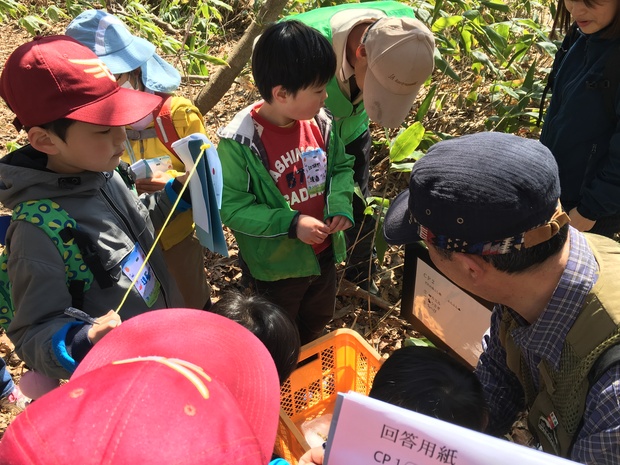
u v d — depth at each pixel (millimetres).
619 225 2217
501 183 920
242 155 1966
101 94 1389
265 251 2113
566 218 966
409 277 1895
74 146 1391
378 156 3510
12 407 2330
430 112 3721
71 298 1458
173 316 945
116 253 1510
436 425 841
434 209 976
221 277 3049
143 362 752
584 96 1997
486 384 1439
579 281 1010
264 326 1411
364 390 1998
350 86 2357
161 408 672
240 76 4082
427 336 1994
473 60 3465
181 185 1753
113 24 1971
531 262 986
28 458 621
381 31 2078
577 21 1930
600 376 981
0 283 1557
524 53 3455
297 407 1987
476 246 971
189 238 2191
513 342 1232
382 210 2570
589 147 2051
